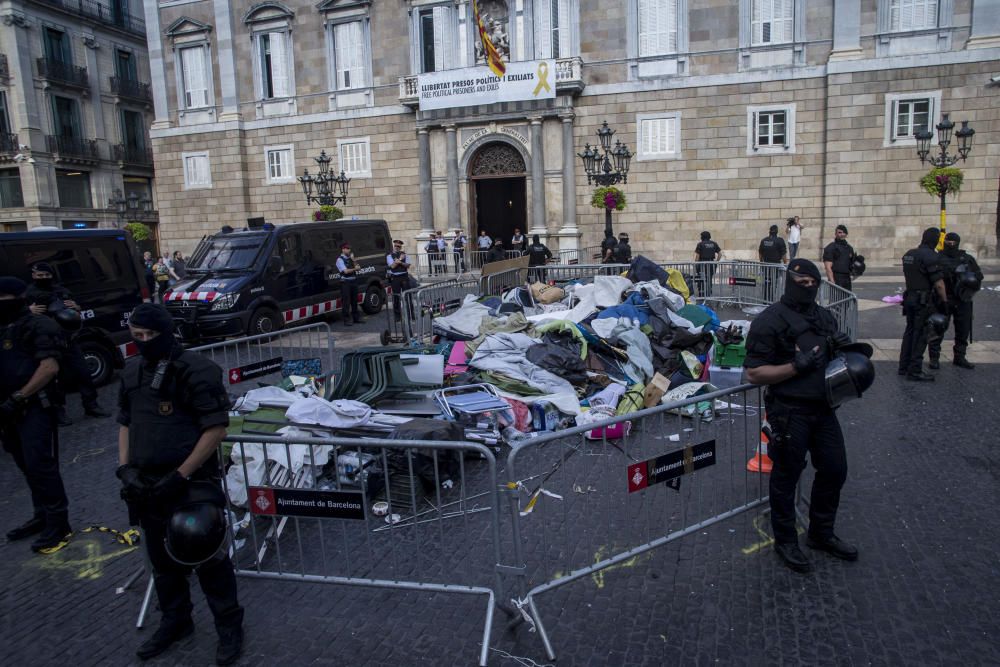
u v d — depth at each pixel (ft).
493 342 26.71
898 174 73.67
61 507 17.19
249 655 12.30
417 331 36.96
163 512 11.96
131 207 122.52
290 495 13.57
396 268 50.19
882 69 72.69
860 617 12.65
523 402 23.03
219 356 38.81
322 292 50.83
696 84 78.64
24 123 109.29
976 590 13.35
